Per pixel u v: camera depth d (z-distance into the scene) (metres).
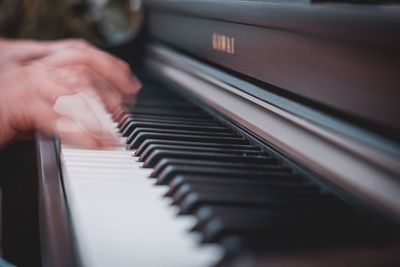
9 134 0.70
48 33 1.64
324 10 0.45
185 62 0.86
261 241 0.35
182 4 0.88
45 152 0.61
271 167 0.50
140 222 0.39
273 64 0.57
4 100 0.70
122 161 0.55
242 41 0.66
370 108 0.41
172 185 0.45
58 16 1.64
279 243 0.35
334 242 0.35
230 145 0.58
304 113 0.49
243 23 0.63
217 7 0.71
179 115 0.72
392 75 0.39
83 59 0.85
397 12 0.39
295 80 0.52
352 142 0.41
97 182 0.48
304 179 0.48
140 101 0.81
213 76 0.73
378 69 0.40
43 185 0.51
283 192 0.44
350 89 0.44
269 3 0.55
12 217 1.13
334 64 0.46
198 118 0.71
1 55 0.97
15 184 1.12
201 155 0.53
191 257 0.34
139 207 0.42
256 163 0.52
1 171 1.11
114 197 0.44
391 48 0.38
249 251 0.33
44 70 0.73
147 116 0.71
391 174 0.38
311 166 0.46
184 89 0.85
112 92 0.83
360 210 0.40
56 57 0.84
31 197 1.12
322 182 0.45
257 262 0.32
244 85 0.63
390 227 0.37
